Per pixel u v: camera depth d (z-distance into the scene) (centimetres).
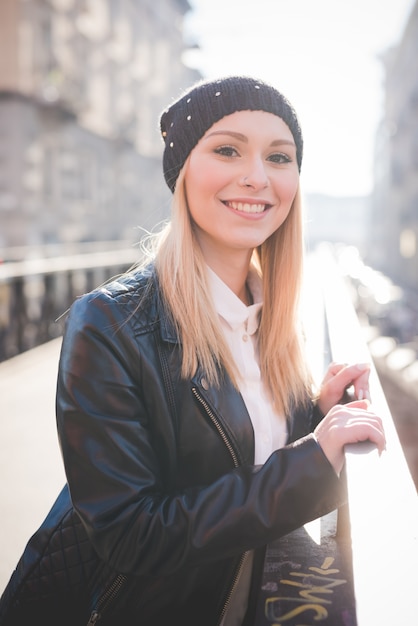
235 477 100
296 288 138
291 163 125
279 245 140
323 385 149
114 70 3127
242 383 123
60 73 2397
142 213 3506
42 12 2300
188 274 117
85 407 102
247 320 131
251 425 118
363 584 78
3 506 302
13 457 365
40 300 766
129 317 109
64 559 120
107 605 116
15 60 2142
